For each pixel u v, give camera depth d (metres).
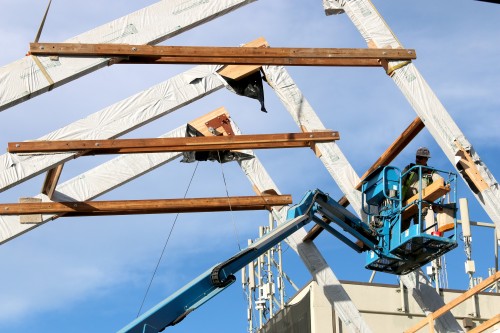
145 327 15.14
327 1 17.36
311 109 19.78
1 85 15.02
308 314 22.80
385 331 22.94
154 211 19.77
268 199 20.08
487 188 15.41
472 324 23.20
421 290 19.20
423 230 17.23
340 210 18.08
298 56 16.14
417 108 16.12
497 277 15.41
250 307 24.31
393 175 17.92
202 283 15.88
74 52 15.31
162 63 15.85
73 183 20.25
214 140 17.97
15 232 19.23
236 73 19.70
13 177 17.23
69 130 19.09
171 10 16.41
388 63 16.39
